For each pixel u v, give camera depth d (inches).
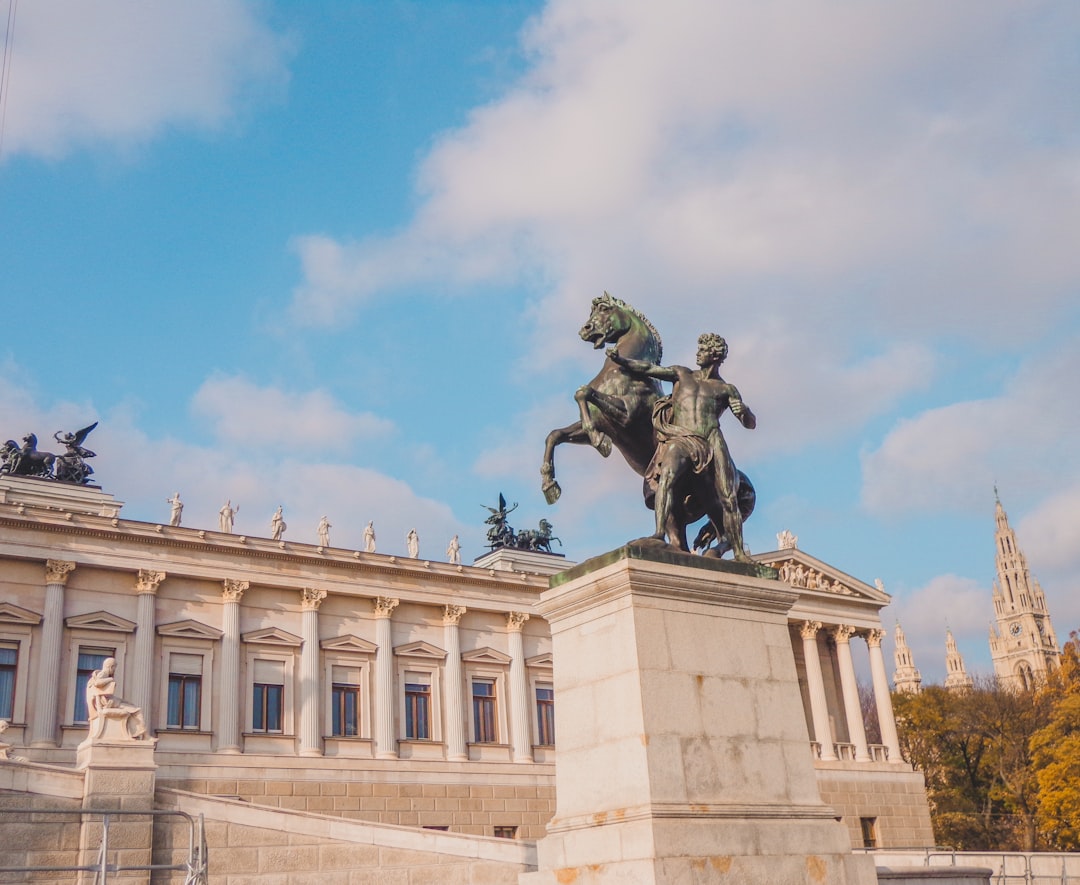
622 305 695.7
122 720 1170.0
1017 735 4010.8
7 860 1060.5
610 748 529.7
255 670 2559.1
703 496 631.2
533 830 2790.4
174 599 2492.6
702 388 639.8
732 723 545.0
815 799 557.9
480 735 2854.3
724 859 502.3
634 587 541.6
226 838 1175.6
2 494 2349.9
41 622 2290.8
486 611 2938.0
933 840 3518.7
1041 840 3853.3
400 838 1262.3
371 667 2723.9
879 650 3715.6
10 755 2155.5
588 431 647.8
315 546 2667.3
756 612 581.0
